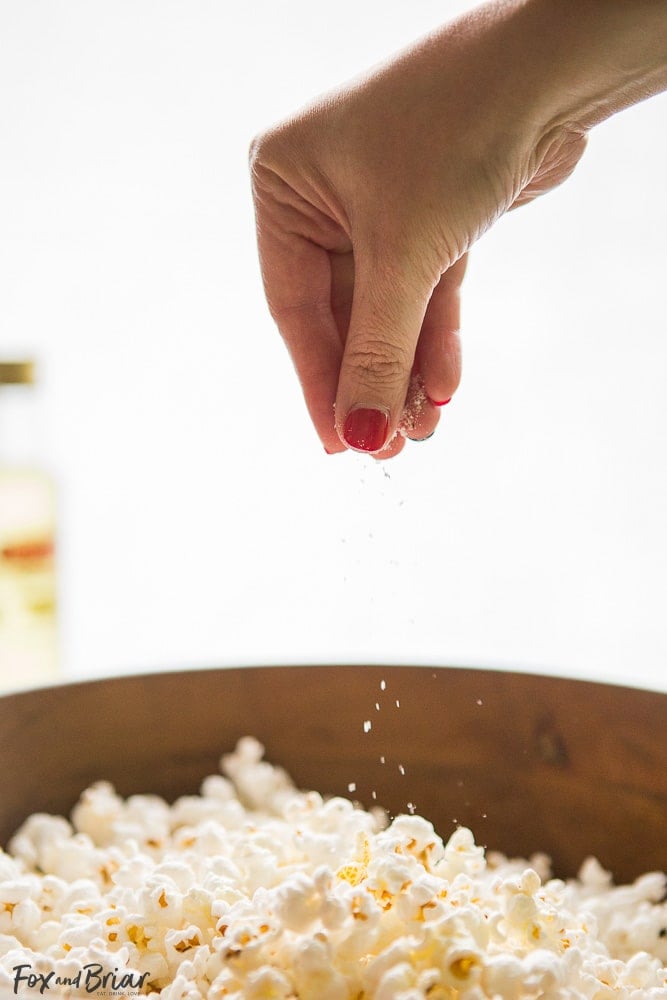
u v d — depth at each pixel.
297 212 0.48
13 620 0.70
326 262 0.49
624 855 0.51
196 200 0.92
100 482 0.96
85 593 0.96
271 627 0.97
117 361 0.94
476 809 0.53
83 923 0.43
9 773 0.51
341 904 0.39
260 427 0.96
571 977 0.40
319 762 0.54
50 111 0.90
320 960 0.38
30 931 0.44
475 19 0.43
